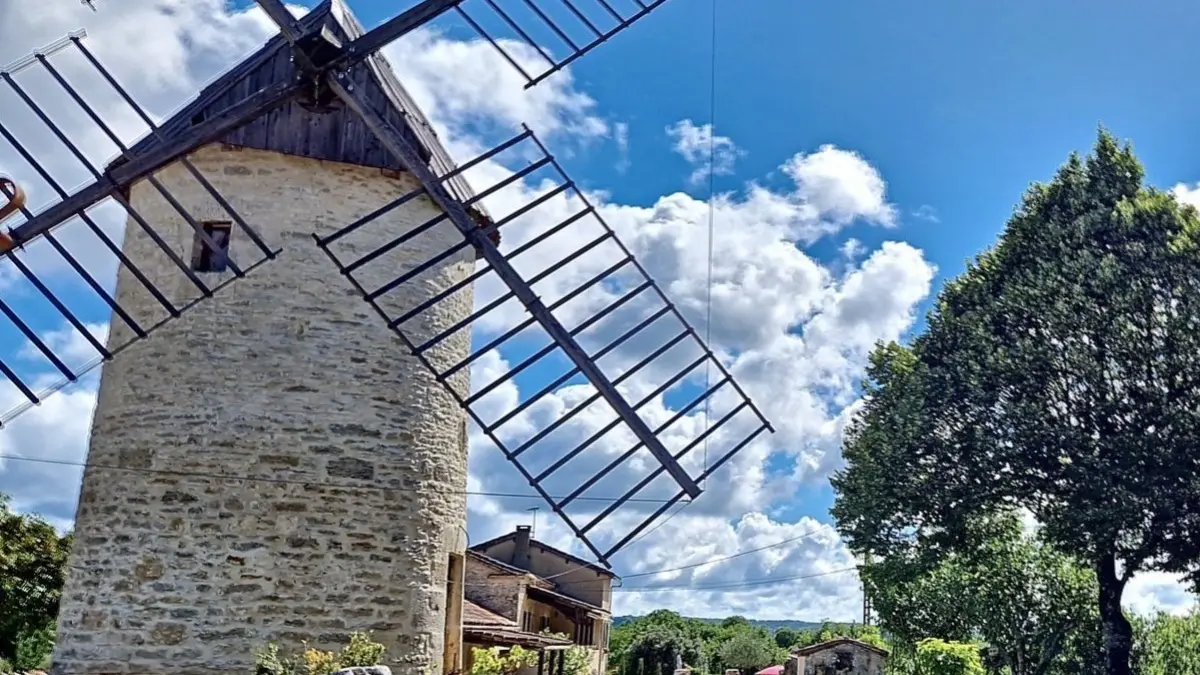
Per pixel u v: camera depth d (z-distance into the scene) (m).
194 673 12.58
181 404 13.31
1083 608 32.16
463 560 15.25
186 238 13.78
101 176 10.20
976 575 32.75
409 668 13.50
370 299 9.70
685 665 60.84
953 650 27.81
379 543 13.54
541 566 41.62
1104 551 23.31
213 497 13.07
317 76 10.62
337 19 14.14
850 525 26.97
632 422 9.52
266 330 13.56
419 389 14.20
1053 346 24.11
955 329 26.42
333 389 13.62
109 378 13.98
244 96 13.96
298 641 12.89
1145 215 24.02
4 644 21.42
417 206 14.41
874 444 26.84
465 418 15.22
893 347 28.19
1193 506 22.31
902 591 33.34
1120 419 23.55
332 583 13.18
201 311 13.54
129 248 14.30
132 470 13.24
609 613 40.62
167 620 12.72
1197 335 22.52
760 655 74.12
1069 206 25.52
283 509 13.17
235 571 12.90
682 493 9.41
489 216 15.12
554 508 9.07
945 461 25.39
